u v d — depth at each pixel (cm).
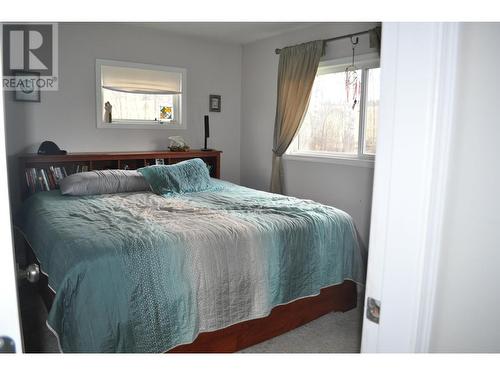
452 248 87
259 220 249
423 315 83
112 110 435
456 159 84
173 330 193
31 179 365
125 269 186
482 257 94
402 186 81
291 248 243
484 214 92
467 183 87
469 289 93
